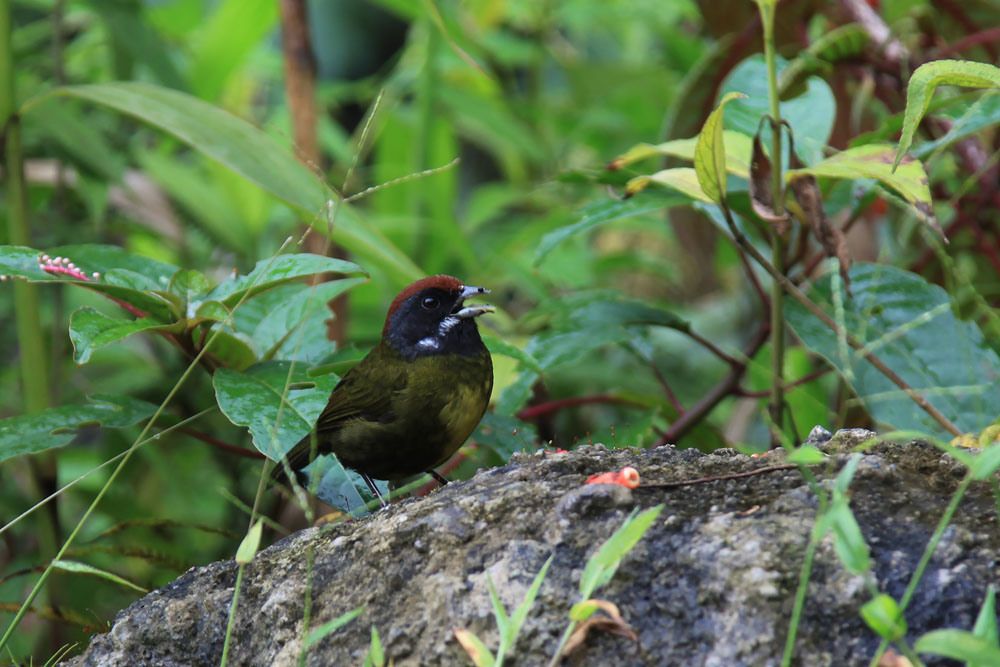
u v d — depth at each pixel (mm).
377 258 7457
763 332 8203
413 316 7090
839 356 6898
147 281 6414
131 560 10188
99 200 9547
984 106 6941
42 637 8273
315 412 6062
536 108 14086
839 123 9672
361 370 7195
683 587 4344
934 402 6789
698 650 4180
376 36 17672
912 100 5160
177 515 10969
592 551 4574
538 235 12156
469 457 8680
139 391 10555
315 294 7277
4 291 10992
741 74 8234
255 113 14633
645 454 5449
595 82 14211
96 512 9914
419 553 4895
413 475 7391
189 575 5750
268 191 7293
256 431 5840
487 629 4469
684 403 11688
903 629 3686
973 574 4191
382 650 4605
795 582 4238
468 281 12047
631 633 4230
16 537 9922
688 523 4609
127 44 9750
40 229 10164
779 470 4941
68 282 6082
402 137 13375
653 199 7836
